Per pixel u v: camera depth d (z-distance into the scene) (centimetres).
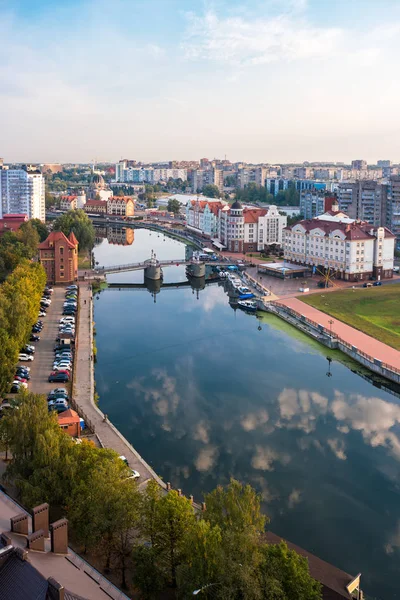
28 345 15112
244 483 9756
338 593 6669
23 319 14162
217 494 6800
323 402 13250
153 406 12775
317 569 7219
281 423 12112
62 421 10094
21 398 8669
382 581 7594
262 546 6206
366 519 8938
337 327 18688
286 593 5809
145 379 14450
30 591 4447
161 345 17362
